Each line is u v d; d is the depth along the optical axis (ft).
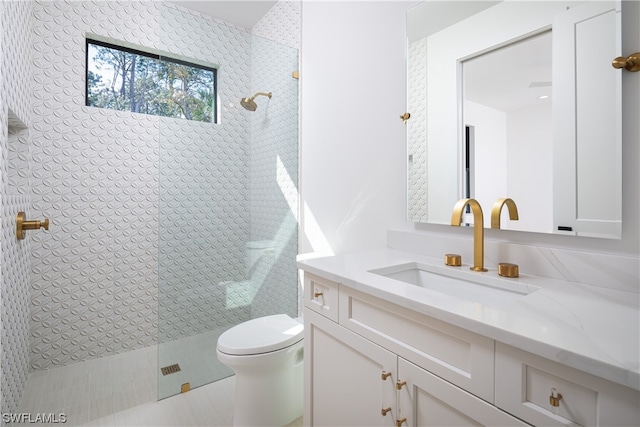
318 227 7.05
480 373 2.38
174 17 6.76
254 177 7.73
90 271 7.64
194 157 7.07
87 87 7.74
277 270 8.08
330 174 6.67
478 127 4.15
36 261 7.05
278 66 7.89
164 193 6.80
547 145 3.53
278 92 7.92
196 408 6.04
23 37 6.02
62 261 7.32
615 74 3.05
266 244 7.93
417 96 4.88
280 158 8.01
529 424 2.10
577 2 3.29
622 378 1.64
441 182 4.59
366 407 3.45
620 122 3.03
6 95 4.87
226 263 7.47
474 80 4.20
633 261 2.94
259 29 9.02
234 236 7.55
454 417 2.59
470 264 4.21
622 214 3.04
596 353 1.79
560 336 2.02
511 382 2.19
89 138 7.51
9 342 5.21
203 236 7.20
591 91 3.20
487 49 4.07
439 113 4.59
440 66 4.58
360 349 3.48
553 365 1.99
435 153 4.66
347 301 3.66
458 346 2.56
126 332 8.09
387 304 3.16
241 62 7.48
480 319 2.31
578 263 3.28
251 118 7.63
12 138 6.44
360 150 5.93
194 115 7.04
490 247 4.02
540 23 3.59
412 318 2.91
